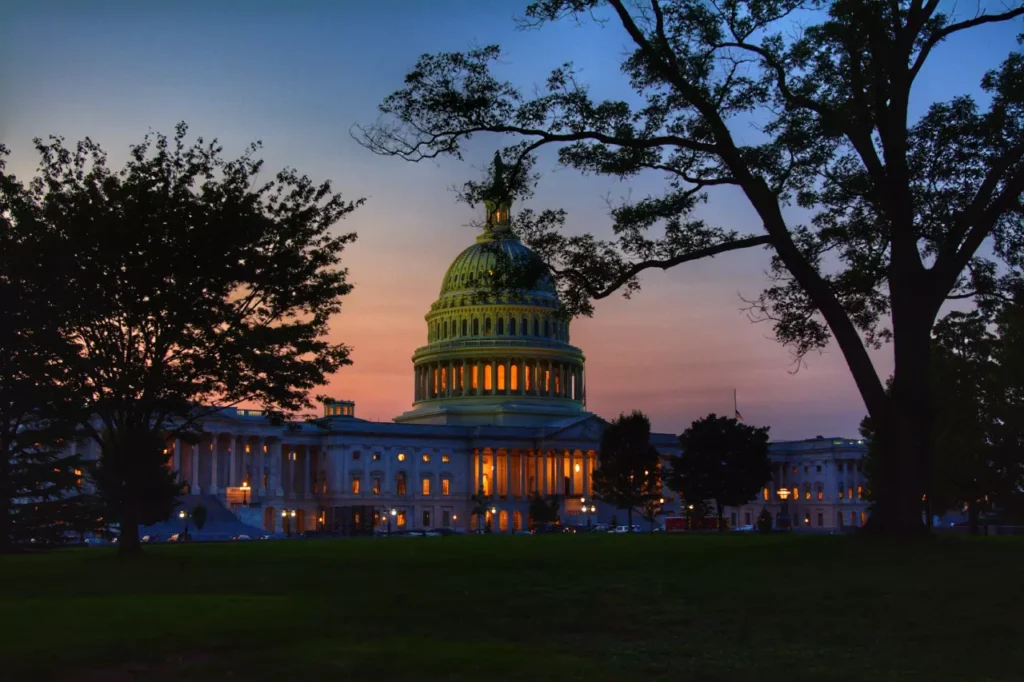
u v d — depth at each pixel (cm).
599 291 4559
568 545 5366
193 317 4738
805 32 4297
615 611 2617
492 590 2975
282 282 4981
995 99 4250
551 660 2044
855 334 4078
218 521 16075
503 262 4719
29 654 1988
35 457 7650
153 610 2591
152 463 5038
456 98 4281
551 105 4356
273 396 5134
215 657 1992
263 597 2875
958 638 2286
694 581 3103
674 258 4500
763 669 2025
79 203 4641
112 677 1827
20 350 4875
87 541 11850
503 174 4509
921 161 4316
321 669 1891
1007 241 4781
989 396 8688
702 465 13038
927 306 3997
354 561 4197
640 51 4288
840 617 2519
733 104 4422
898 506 3950
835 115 4131
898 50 3938
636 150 4403
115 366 4919
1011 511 9769
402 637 2253
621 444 13850
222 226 4672
